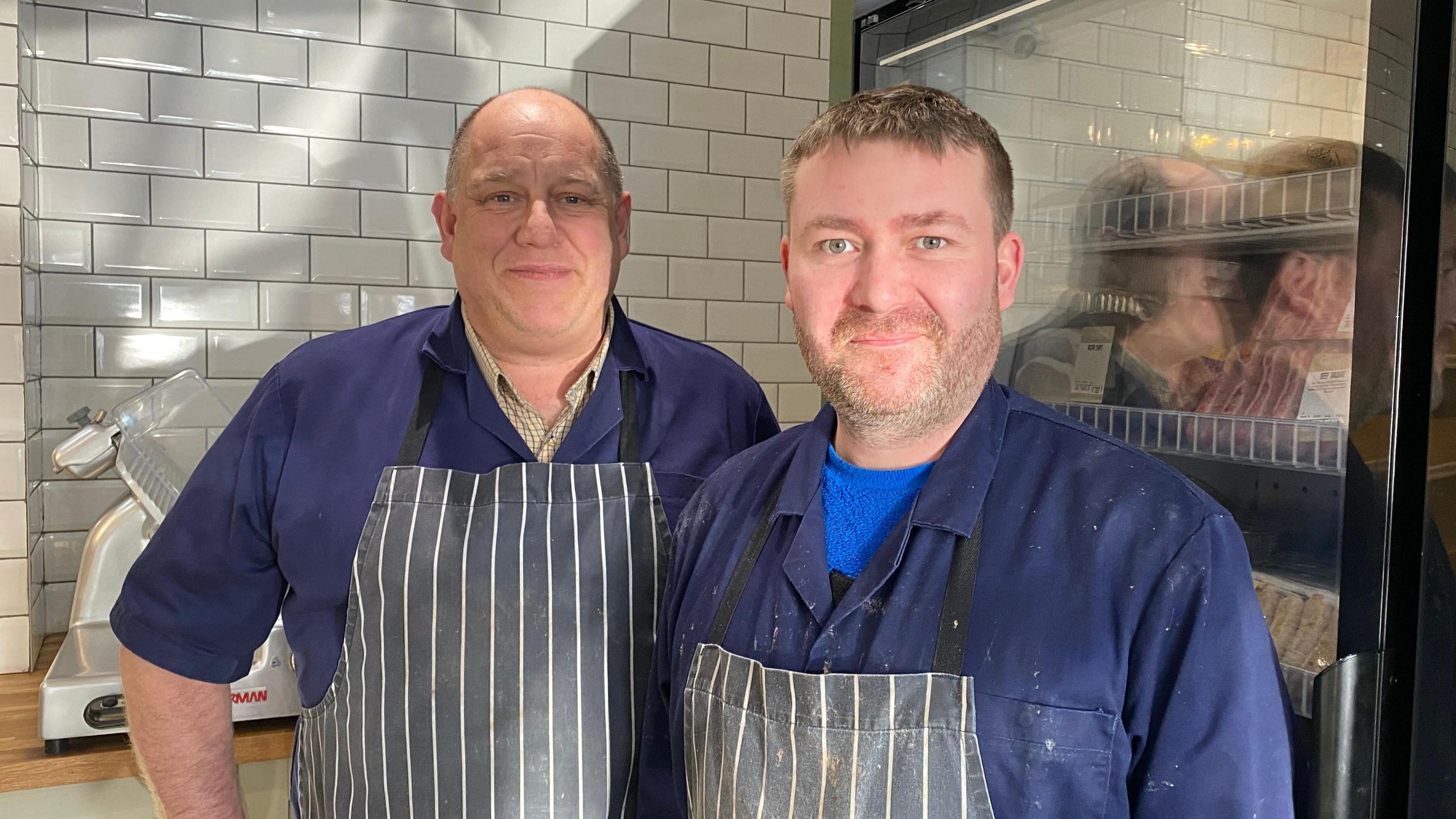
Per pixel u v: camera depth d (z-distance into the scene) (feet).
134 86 6.95
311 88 7.37
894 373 2.86
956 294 2.85
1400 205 2.97
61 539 7.04
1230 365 3.90
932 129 2.84
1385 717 3.04
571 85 8.05
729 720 2.94
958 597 2.79
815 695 2.78
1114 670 2.63
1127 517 2.74
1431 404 2.93
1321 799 3.09
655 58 8.28
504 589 3.90
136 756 4.35
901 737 2.68
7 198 6.16
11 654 6.35
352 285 7.58
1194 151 3.99
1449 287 2.89
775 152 8.75
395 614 3.87
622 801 3.98
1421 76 2.93
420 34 7.62
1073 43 4.50
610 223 4.19
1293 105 3.53
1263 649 2.68
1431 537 2.95
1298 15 3.50
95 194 6.91
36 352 6.68
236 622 4.22
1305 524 3.46
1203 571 2.61
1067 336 4.67
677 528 3.88
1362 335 3.07
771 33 8.64
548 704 3.90
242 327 7.32
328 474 4.02
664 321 8.46
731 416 4.57
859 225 2.86
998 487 2.97
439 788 3.85
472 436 4.15
